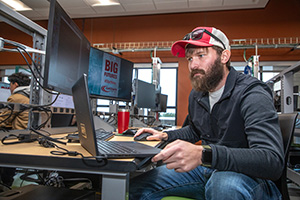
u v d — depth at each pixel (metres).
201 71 0.96
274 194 0.75
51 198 0.68
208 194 0.71
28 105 1.04
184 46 1.16
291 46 4.59
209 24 5.72
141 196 0.90
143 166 0.62
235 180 0.66
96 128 1.52
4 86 3.03
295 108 2.44
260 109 0.72
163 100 4.25
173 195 0.93
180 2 5.23
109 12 5.87
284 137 0.87
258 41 5.43
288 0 5.39
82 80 0.56
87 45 1.33
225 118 0.92
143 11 5.79
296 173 1.74
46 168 0.57
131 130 1.30
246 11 5.56
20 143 0.81
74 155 0.58
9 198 0.67
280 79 2.58
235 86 0.90
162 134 1.10
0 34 6.43
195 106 1.16
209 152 0.62
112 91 1.78
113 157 0.55
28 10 5.73
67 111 1.40
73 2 5.34
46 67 0.81
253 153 0.62
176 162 0.61
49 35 0.82
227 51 0.99
